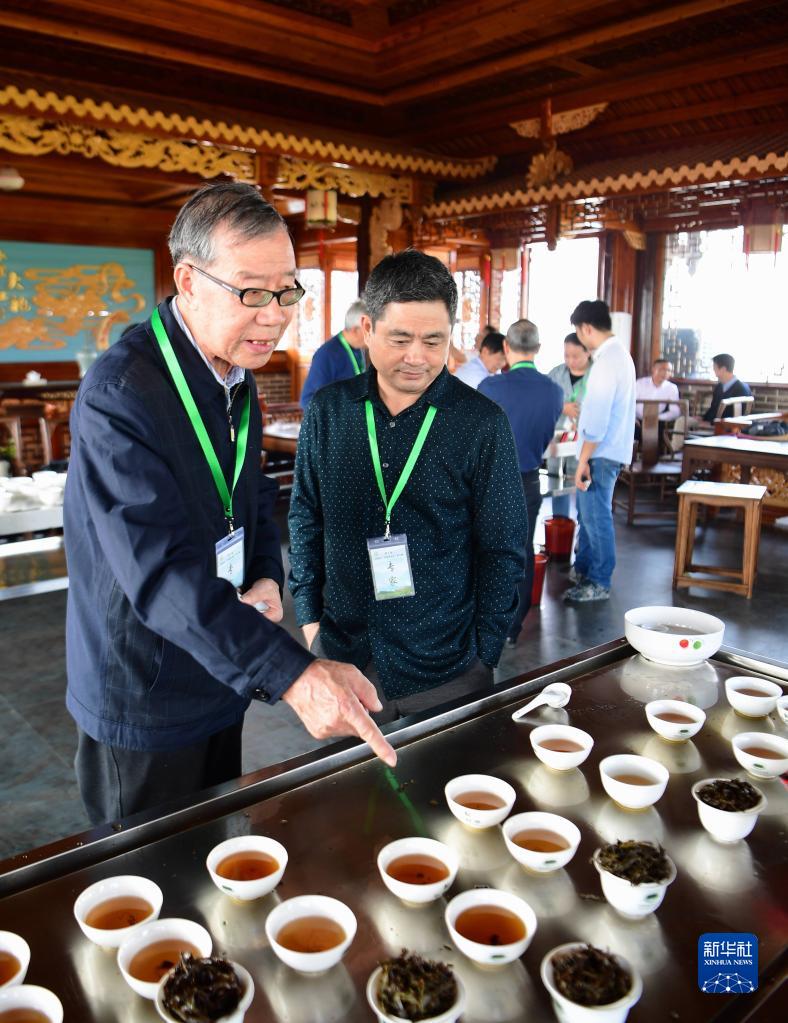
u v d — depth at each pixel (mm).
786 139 5762
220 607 1199
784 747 1386
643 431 6785
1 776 2848
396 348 1654
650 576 5246
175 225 1304
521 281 9305
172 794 1542
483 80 6859
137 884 1046
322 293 11305
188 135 5785
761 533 6375
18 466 5715
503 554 1884
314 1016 883
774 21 5512
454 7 5859
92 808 1572
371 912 1032
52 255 10469
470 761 1370
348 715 1138
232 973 888
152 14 5660
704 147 6320
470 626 1924
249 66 6531
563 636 4219
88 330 10891
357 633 1928
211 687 1508
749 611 4590
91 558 1421
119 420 1287
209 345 1350
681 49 6008
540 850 1147
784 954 973
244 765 2936
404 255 1647
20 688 3551
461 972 942
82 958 957
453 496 1835
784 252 7832
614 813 1245
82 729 1511
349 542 1900
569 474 5895
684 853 1158
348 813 1224
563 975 897
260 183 6406
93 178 9812
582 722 1512
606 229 8492
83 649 1469
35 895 1047
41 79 5469
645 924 1020
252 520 1633
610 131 7145
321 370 5020
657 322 8742
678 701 1547
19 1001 874
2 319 10242
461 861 1137
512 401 3922
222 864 1095
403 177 7398
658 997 910
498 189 7152
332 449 1866
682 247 8469
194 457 1417
